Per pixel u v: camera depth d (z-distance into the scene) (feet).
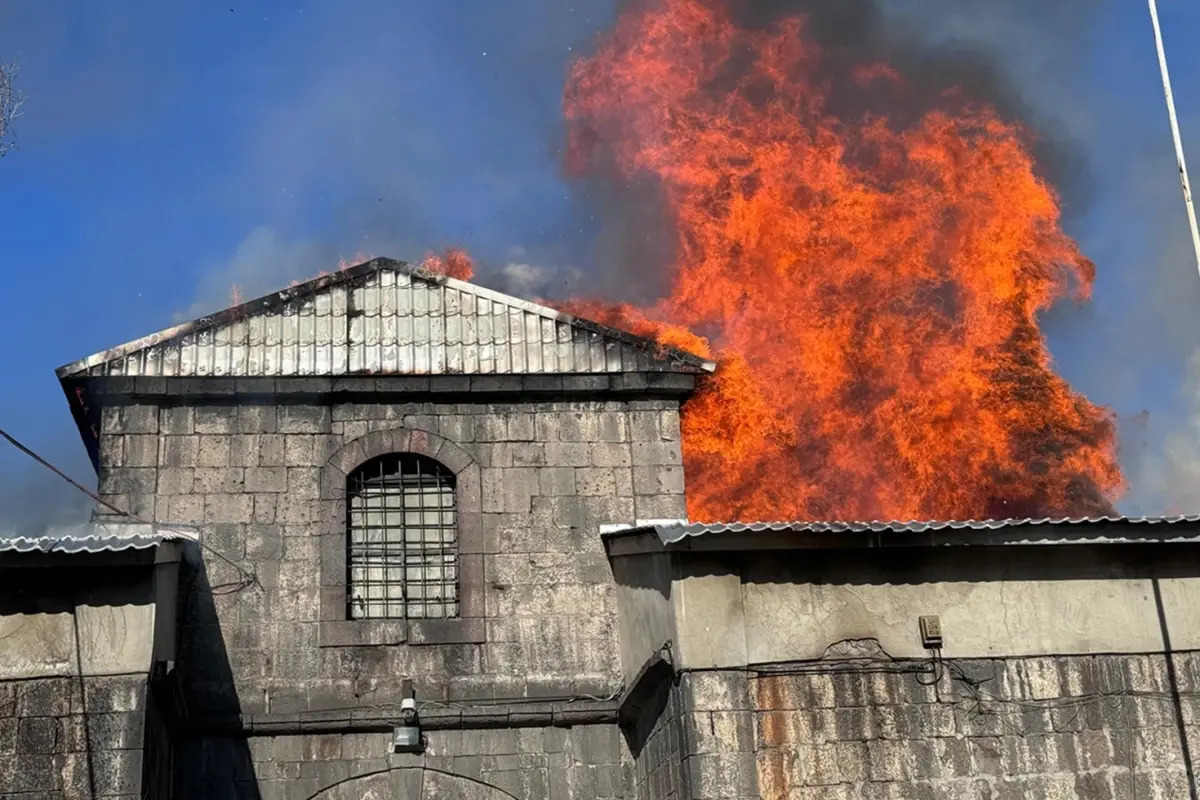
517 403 58.95
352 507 57.00
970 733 47.96
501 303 60.80
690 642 47.24
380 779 52.49
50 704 45.21
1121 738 48.78
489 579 55.98
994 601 49.93
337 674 53.67
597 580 56.49
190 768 51.65
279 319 59.47
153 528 54.70
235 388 57.26
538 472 57.93
